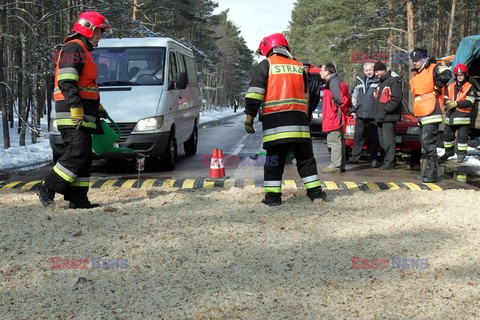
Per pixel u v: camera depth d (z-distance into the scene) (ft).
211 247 14.90
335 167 32.37
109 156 31.07
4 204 20.83
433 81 27.66
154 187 25.23
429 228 17.16
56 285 12.17
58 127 19.22
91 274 12.84
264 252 14.48
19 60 66.90
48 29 72.84
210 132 74.74
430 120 27.66
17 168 35.42
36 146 49.26
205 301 11.12
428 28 148.36
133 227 17.04
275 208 19.99
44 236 16.03
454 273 12.98
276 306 10.92
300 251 14.58
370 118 35.53
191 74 42.68
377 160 35.94
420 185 26.21
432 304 11.06
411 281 12.42
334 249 14.76
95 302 11.17
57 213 19.04
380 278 12.60
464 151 37.83
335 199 21.67
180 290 11.75
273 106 19.93
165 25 143.54
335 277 12.63
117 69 34.30
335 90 31.50
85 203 19.97
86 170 19.83
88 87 19.21
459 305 11.02
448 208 20.15
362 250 14.71
